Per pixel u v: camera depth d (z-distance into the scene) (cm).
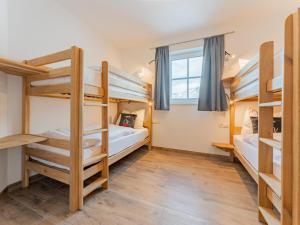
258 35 257
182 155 300
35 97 194
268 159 124
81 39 263
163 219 126
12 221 122
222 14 245
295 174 78
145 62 352
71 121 136
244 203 148
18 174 176
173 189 173
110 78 193
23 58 180
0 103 156
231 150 260
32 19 189
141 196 158
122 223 121
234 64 270
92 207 140
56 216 128
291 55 84
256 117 241
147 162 260
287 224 85
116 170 225
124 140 227
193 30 295
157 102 323
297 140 77
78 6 229
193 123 309
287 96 84
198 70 316
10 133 167
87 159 150
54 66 211
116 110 375
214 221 124
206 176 207
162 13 244
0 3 154
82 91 138
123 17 256
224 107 270
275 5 223
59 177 148
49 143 154
